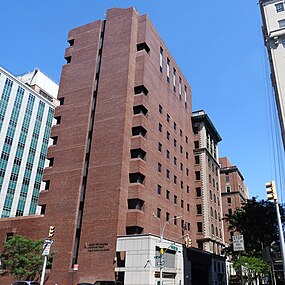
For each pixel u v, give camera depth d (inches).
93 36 2374.5
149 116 2082.9
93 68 2236.7
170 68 2677.2
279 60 1764.3
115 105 1989.4
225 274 2736.2
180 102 2783.0
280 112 1681.8
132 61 2149.4
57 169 2015.3
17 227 1973.4
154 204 1919.3
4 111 3378.4
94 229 1697.8
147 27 2316.7
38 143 3791.8
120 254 1620.3
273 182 680.4
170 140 2391.7
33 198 3550.7
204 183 2716.5
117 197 1708.9
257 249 1990.7
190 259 1987.0
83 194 1862.7
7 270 1656.0
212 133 3262.8
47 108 4074.8
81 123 2080.5
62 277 1657.2
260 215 2023.9
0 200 3132.4
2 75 3430.1
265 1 2004.2
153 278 1498.5
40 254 1637.6
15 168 3393.2
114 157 1829.5
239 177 4269.2
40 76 4281.5
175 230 2154.3
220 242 2790.4
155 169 2026.3
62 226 1807.3
